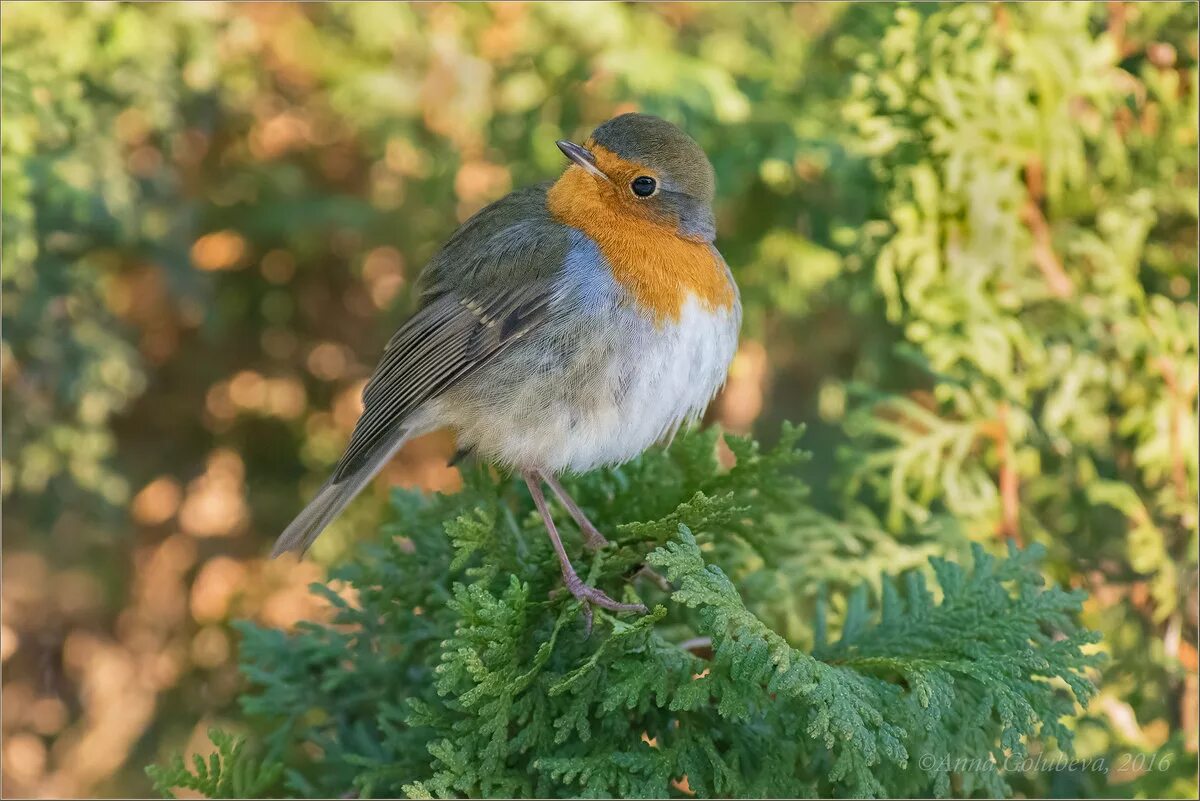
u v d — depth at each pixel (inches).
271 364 524.1
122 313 507.8
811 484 463.8
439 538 294.2
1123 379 354.6
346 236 516.4
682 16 473.4
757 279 451.8
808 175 454.3
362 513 505.7
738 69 466.0
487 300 305.1
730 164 427.2
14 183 386.6
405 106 481.7
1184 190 357.1
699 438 289.3
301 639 307.0
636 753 246.1
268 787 291.3
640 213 302.5
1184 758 319.6
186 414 521.7
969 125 352.8
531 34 461.4
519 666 249.4
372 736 300.4
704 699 230.5
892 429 360.8
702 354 305.4
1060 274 355.3
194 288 490.0
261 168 505.7
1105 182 360.2
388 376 315.9
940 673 231.0
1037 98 355.6
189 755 475.8
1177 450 345.4
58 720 499.2
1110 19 360.2
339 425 527.2
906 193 362.9
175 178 484.1
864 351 429.7
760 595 309.3
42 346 435.5
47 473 445.1
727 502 240.2
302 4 484.1
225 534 515.2
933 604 265.4
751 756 253.0
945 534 349.1
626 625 229.6
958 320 356.5
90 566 500.7
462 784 237.0
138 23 430.9
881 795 229.0
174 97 451.2
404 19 470.9
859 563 343.0
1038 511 375.9
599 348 297.9
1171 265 366.6
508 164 469.1
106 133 437.7
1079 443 361.1
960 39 357.1
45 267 441.1
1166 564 339.0
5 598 481.1
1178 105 354.9
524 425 301.4
